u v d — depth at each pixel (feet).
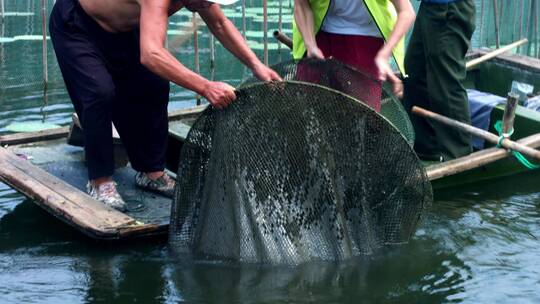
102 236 12.39
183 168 12.50
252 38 30.04
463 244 13.08
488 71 21.91
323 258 12.24
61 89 22.49
